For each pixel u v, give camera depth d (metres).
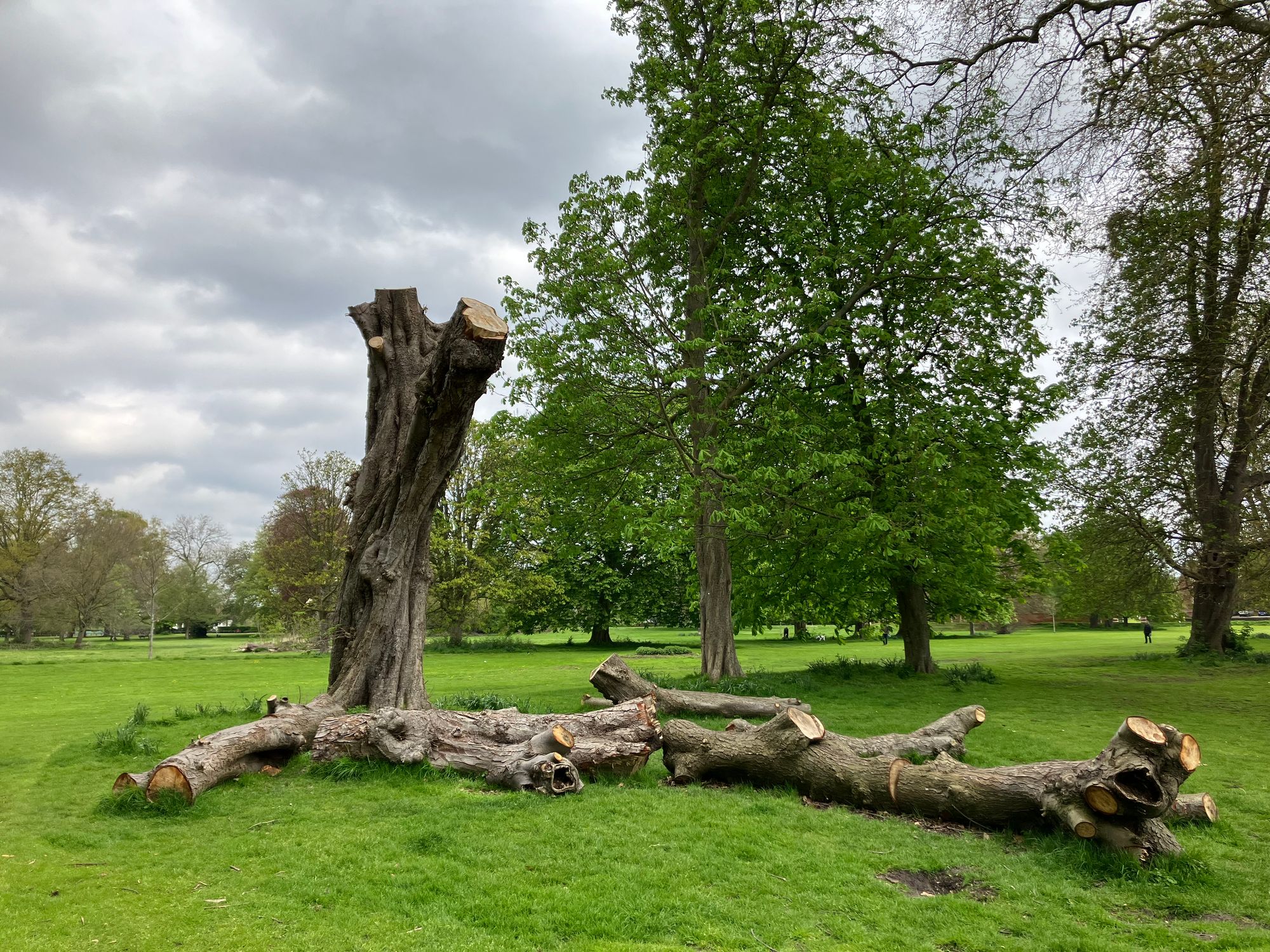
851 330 18.70
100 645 54.94
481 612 44.69
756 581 21.81
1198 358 19.17
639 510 15.98
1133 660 27.31
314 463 40.28
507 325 9.48
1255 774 9.41
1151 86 14.35
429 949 4.30
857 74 17.81
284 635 43.56
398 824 6.59
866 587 21.50
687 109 17.69
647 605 47.31
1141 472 25.16
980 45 15.68
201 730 11.41
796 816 7.26
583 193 17.36
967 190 18.62
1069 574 26.33
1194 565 26.86
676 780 8.71
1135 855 5.79
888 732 11.68
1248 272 18.16
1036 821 6.61
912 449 17.80
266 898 5.00
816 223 18.50
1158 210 16.62
